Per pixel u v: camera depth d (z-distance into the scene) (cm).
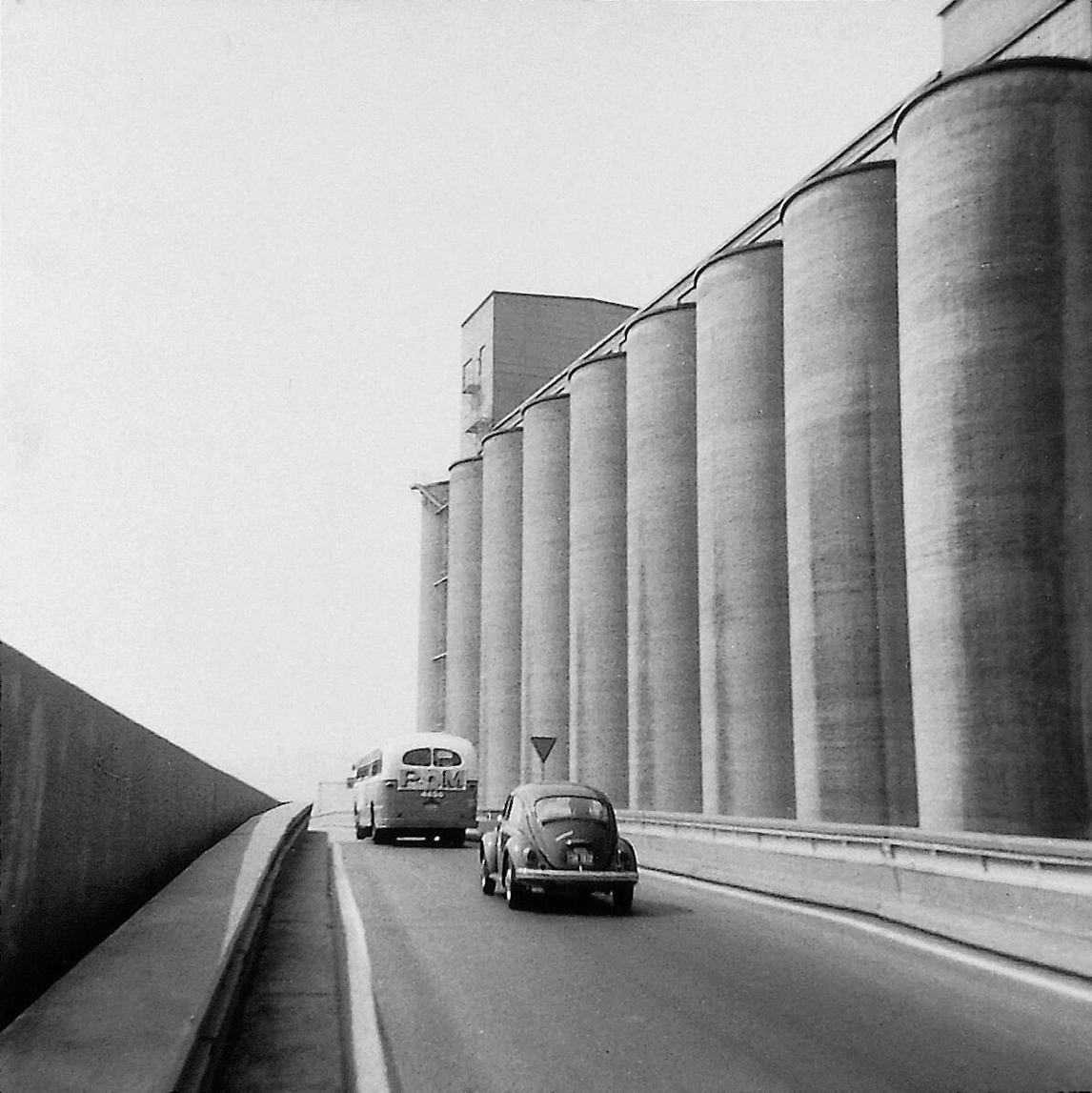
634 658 4197
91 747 816
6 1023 584
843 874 1480
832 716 2920
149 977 703
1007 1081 630
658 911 1436
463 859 2362
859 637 2914
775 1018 796
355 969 985
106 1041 546
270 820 2758
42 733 650
